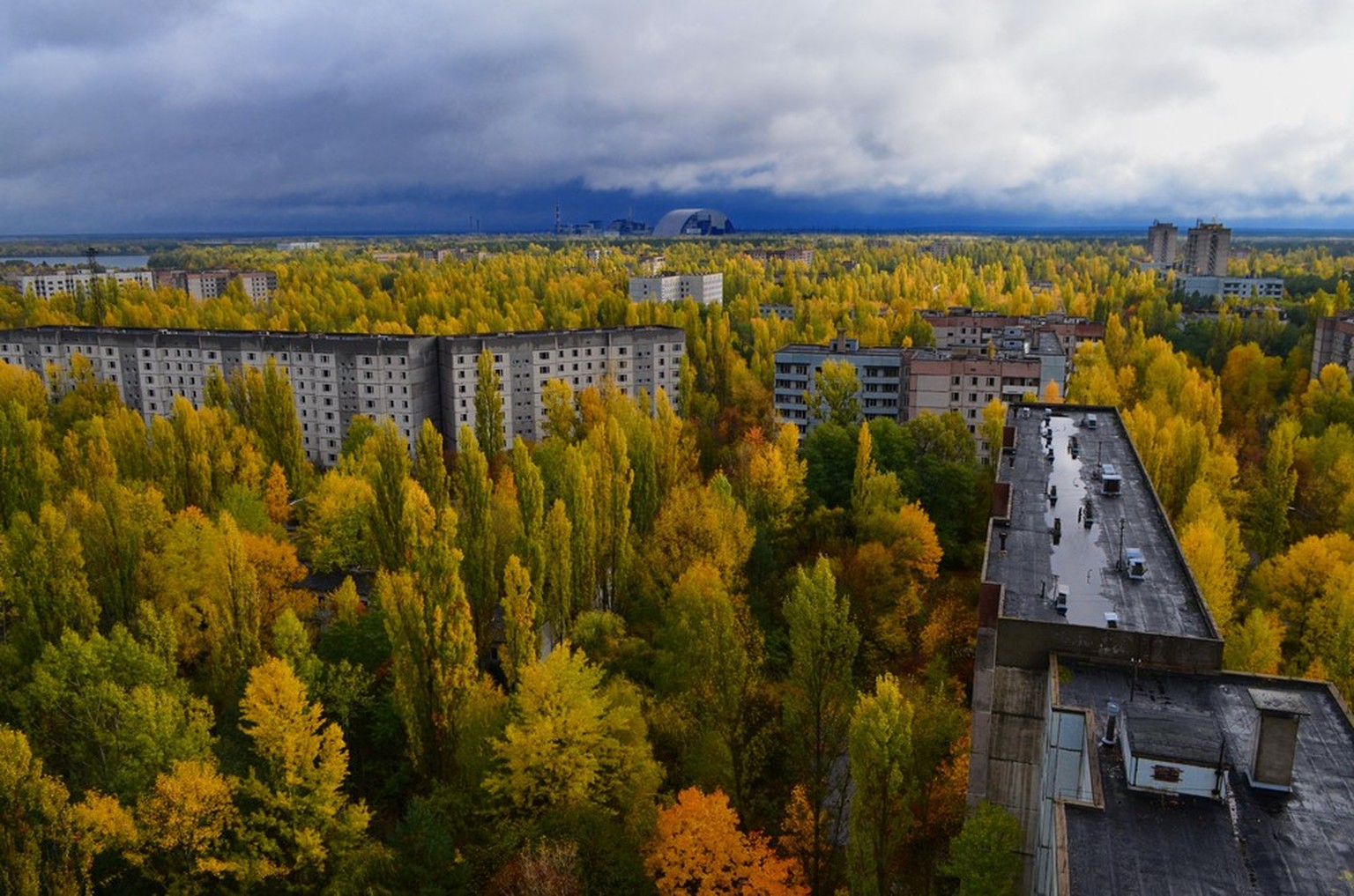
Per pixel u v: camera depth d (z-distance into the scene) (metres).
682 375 175.62
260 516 112.75
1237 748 44.16
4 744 56.25
